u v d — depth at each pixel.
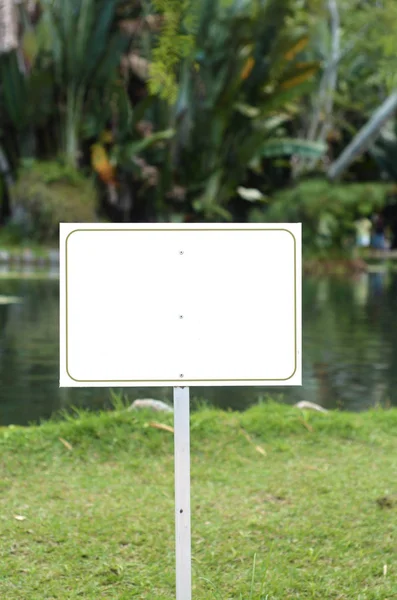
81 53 32.19
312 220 33.28
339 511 4.31
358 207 33.62
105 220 34.56
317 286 25.38
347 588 3.45
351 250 35.25
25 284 23.03
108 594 3.40
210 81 31.95
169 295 2.42
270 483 4.79
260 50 31.73
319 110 36.72
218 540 3.96
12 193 33.50
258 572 3.61
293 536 3.99
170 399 7.88
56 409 7.35
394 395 8.25
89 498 4.52
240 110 32.62
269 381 2.44
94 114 33.38
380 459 5.29
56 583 3.48
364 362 10.53
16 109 33.22
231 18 31.16
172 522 4.16
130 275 2.42
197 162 33.59
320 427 5.91
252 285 2.44
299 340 2.44
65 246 2.40
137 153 33.31
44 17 32.19
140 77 33.69
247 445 5.55
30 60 32.59
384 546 3.88
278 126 35.78
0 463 5.11
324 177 36.16
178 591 2.52
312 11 34.78
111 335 2.41
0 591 3.39
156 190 34.00
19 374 9.30
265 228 2.44
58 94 33.69
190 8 5.05
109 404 7.61
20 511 4.30
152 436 5.53
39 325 14.11
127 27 32.09
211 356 2.43
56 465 5.12
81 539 3.93
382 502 4.41
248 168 37.59
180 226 2.42
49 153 34.84
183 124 33.16
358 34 31.23
